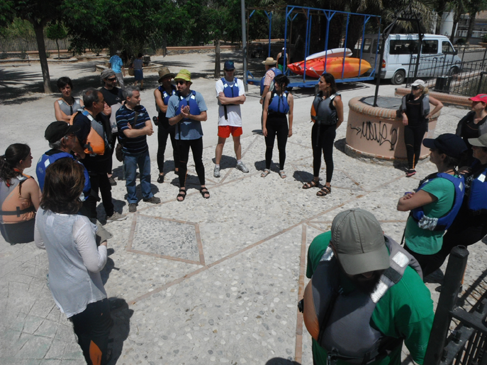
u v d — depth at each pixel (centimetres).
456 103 1152
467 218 304
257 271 367
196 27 1809
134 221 463
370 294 142
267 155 593
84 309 224
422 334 141
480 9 3077
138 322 302
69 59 2647
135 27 1549
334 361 156
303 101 1287
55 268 220
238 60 2781
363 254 134
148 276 359
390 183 581
